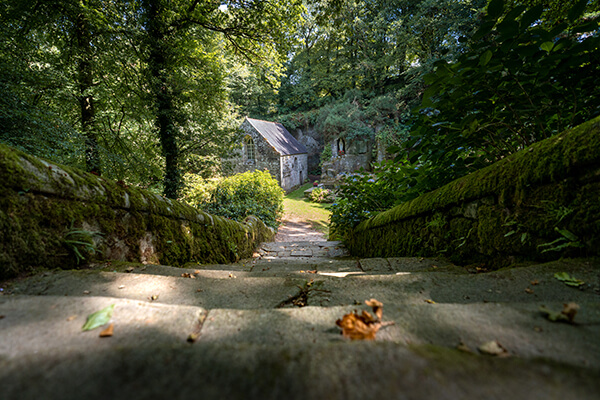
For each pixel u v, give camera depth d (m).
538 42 1.42
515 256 1.64
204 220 3.57
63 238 1.61
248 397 0.54
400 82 26.12
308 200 19.77
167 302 1.22
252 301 1.27
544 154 1.44
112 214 2.01
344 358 0.63
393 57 23.72
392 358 0.62
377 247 4.13
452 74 1.67
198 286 1.43
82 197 1.77
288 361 0.63
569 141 1.32
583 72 1.50
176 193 7.66
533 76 1.60
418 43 21.94
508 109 1.88
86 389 0.56
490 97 1.83
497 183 1.75
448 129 2.15
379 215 4.24
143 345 0.72
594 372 0.56
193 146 7.61
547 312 0.87
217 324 0.90
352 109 23.88
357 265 2.62
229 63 9.25
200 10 6.77
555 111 1.78
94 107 6.46
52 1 4.40
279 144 24.00
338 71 28.28
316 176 29.73
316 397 0.53
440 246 2.50
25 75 4.14
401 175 3.33
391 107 23.05
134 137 7.47
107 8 5.11
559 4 2.75
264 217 11.48
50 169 1.59
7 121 3.66
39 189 1.49
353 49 26.38
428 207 2.64
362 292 1.34
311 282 1.54
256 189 11.89
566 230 1.33
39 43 4.97
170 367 0.62
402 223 3.31
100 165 5.94
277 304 1.24
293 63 31.02
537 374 0.56
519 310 0.90
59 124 4.43
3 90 3.64
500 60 1.51
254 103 31.02
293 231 12.97
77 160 5.48
